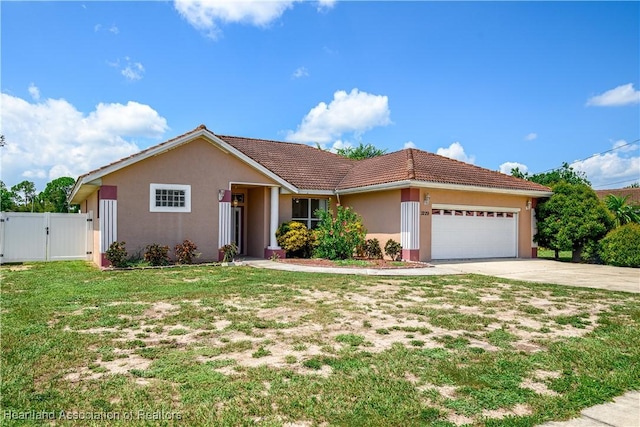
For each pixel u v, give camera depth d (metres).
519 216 20.91
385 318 7.49
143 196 15.40
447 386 4.50
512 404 4.08
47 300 8.66
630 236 17.31
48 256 17.44
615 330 6.86
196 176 16.41
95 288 10.20
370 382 4.52
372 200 19.20
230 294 9.61
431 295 9.89
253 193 19.83
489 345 6.00
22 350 5.44
